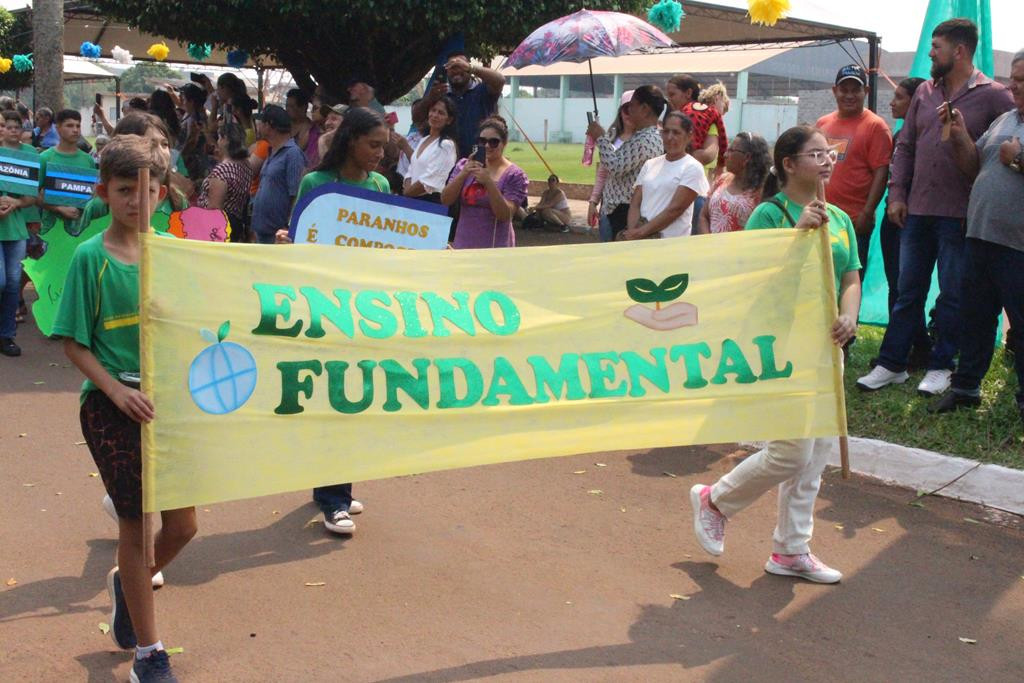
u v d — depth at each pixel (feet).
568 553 16.33
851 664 12.96
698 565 15.94
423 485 19.39
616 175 25.85
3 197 28.50
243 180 30.99
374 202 16.72
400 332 13.01
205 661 12.73
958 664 13.01
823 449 15.10
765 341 14.26
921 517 17.98
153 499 11.44
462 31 42.57
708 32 55.31
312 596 14.62
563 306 13.74
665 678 12.51
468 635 13.52
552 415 13.64
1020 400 20.40
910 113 23.52
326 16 42.22
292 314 12.42
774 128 110.63
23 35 88.74
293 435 12.45
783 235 14.28
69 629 13.51
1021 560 16.25
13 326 29.96
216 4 42.45
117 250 11.81
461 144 31.40
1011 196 19.90
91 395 11.75
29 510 17.79
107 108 130.62
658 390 13.98
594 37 28.48
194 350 11.87
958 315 22.48
